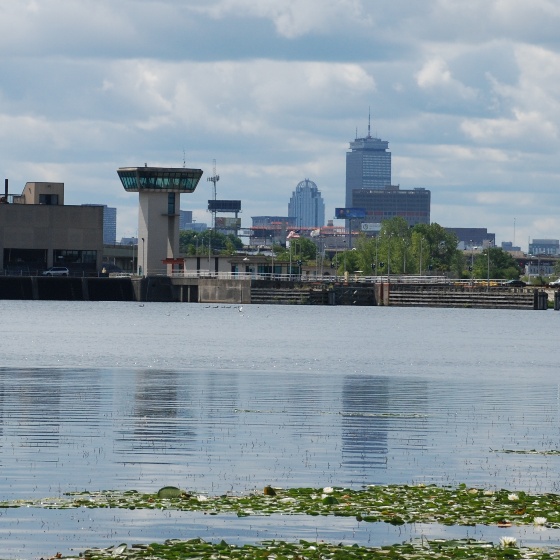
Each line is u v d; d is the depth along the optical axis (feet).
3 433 262.26
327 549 156.04
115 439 254.47
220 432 268.41
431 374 465.06
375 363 531.91
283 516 177.06
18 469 215.51
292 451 241.35
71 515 177.47
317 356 576.20
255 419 293.64
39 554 156.35
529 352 638.12
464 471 219.82
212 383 401.70
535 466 225.56
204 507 182.60
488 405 334.03
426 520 174.40
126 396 347.77
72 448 240.94
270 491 192.65
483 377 449.89
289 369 484.74
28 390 363.76
